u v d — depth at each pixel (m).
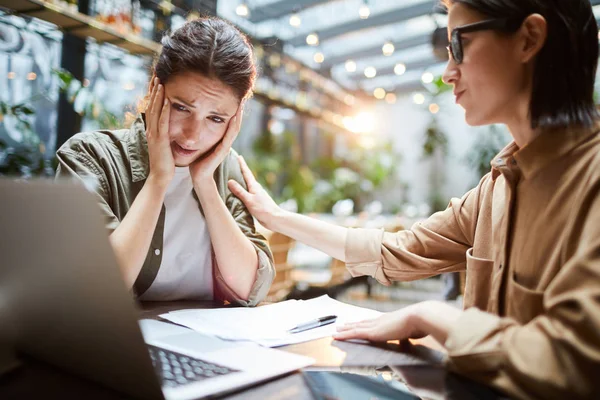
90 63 3.30
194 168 1.16
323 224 1.23
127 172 1.21
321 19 6.48
